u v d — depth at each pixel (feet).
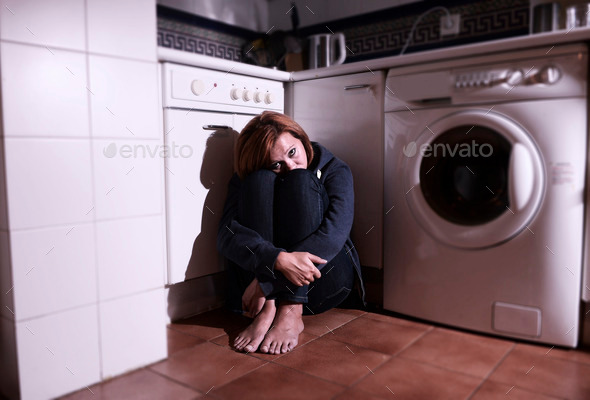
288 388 3.64
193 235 5.12
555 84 4.20
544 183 4.28
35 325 3.37
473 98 4.61
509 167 4.38
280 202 4.67
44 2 3.32
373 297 5.65
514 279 4.47
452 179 5.01
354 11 7.75
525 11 6.32
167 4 7.18
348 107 5.61
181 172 4.95
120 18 3.76
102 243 3.72
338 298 4.98
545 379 3.77
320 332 4.85
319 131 5.93
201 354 4.31
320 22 8.14
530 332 4.42
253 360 4.17
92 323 3.69
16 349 3.31
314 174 4.81
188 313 5.40
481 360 4.14
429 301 5.00
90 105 3.60
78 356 3.62
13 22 3.18
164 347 4.19
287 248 4.68
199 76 5.07
